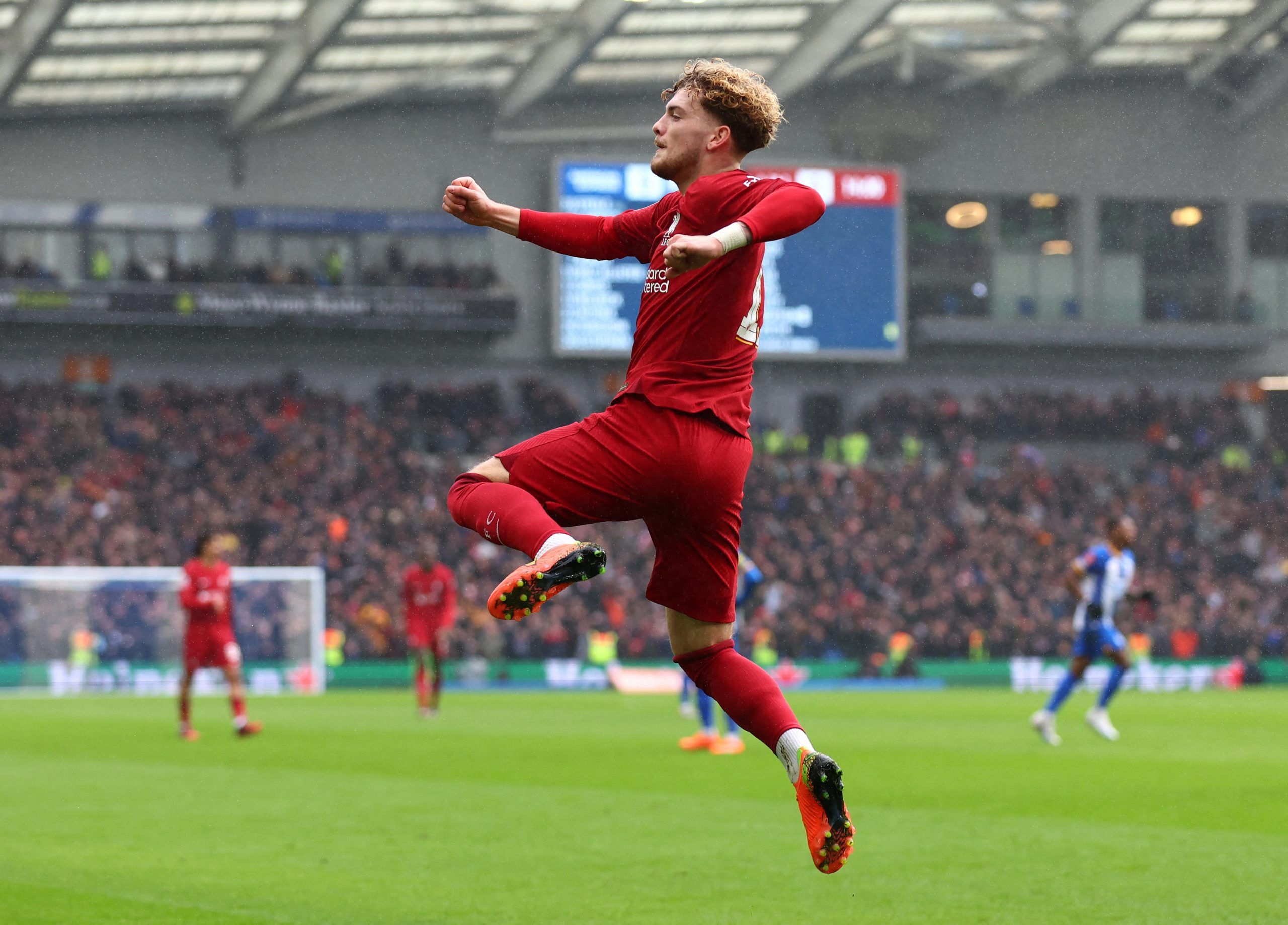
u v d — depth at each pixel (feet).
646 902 21.80
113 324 143.95
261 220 151.94
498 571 131.03
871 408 161.48
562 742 55.21
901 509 148.56
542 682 121.60
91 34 127.75
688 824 30.96
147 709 83.46
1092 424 165.99
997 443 164.55
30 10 121.39
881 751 50.62
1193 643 132.36
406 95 154.30
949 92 166.81
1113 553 55.57
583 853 26.84
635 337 16.58
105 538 123.85
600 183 140.15
